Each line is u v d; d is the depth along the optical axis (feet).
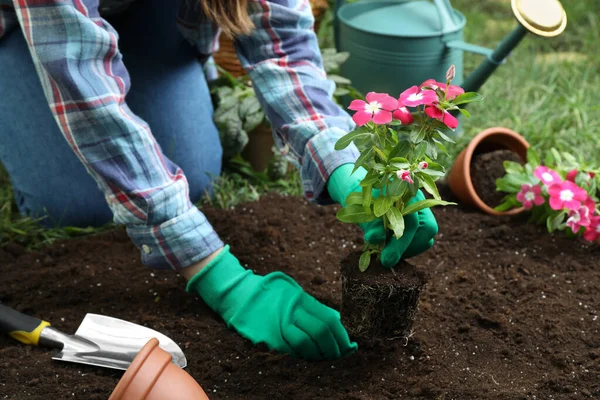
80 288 6.37
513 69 10.92
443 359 5.46
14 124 7.14
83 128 5.05
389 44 8.89
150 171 5.27
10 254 7.00
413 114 4.79
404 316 5.10
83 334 5.49
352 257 5.21
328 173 5.34
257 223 7.34
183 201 5.41
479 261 6.86
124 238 7.24
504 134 7.95
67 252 7.02
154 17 7.41
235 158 8.51
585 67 11.21
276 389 5.15
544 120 9.57
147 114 7.55
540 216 7.38
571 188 6.76
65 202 7.38
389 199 4.64
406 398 5.08
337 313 5.55
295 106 5.61
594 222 6.78
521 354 5.55
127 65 7.48
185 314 6.02
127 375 4.21
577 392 5.13
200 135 7.82
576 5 13.20
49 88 5.01
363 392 5.12
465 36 12.10
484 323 5.86
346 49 9.48
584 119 9.34
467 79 8.43
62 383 5.14
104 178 5.20
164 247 5.39
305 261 6.76
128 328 5.52
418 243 5.01
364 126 4.79
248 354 5.47
